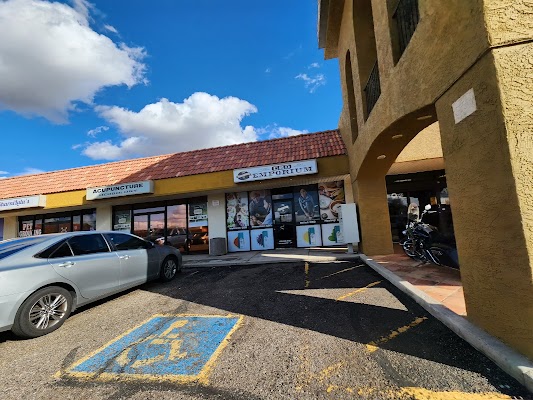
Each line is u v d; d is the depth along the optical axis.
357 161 7.85
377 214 8.22
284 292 5.26
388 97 4.72
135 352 3.25
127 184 10.84
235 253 11.38
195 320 4.14
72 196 11.58
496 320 2.62
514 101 2.34
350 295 4.76
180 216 12.60
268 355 2.97
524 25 2.37
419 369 2.52
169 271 7.08
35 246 4.39
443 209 6.54
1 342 3.80
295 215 11.56
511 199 2.34
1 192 12.90
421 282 4.87
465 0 2.64
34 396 2.54
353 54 7.27
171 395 2.41
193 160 11.94
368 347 2.98
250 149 11.77
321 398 2.25
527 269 2.25
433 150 8.20
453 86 2.95
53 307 4.16
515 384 2.20
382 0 4.85
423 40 3.46
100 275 5.02
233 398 2.33
